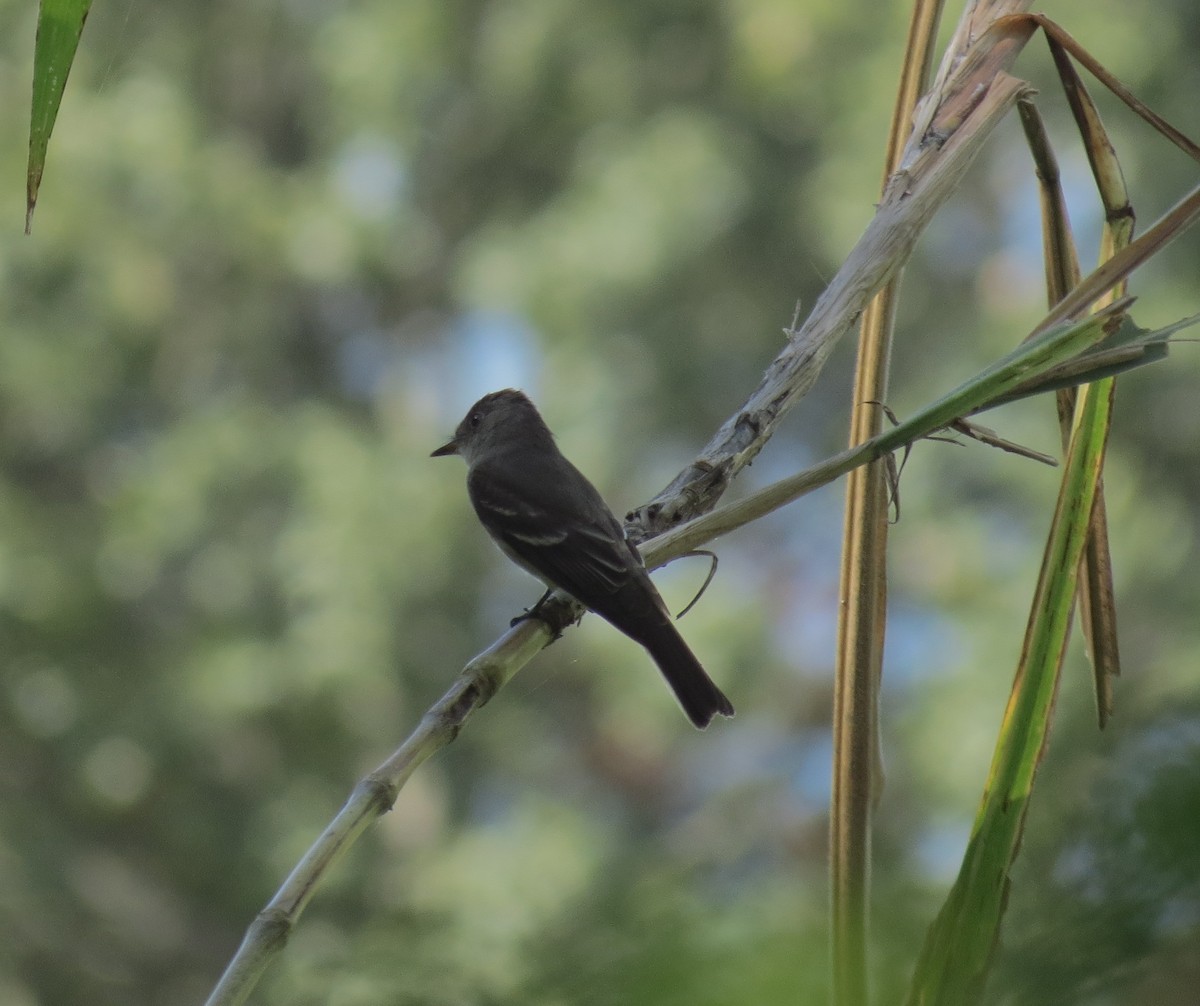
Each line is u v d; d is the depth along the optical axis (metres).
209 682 14.45
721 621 14.79
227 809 14.55
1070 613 3.05
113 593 15.02
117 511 15.05
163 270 15.84
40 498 16.08
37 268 14.98
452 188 17.42
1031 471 13.07
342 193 16.62
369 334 18.00
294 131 18.86
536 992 2.02
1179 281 12.96
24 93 15.07
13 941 13.28
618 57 15.73
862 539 3.73
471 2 16.58
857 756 3.59
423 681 14.91
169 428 16.00
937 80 4.42
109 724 14.29
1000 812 2.66
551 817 13.08
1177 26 13.40
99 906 13.95
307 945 3.32
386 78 16.48
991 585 12.94
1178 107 13.31
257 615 15.05
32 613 14.47
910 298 15.55
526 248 15.23
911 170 4.25
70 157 15.03
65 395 15.12
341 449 15.34
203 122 16.73
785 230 14.74
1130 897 1.82
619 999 1.91
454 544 15.22
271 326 17.03
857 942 2.27
